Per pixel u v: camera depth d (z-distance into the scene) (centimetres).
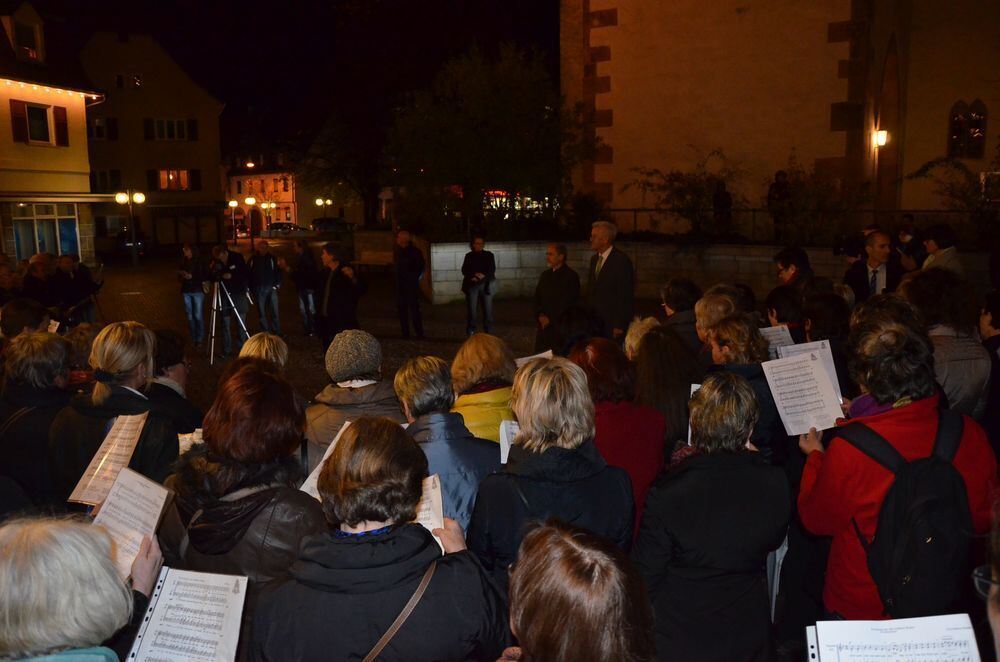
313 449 369
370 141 3441
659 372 404
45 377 367
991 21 2247
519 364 447
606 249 794
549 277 863
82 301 1218
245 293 1306
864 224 1800
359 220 6931
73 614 163
